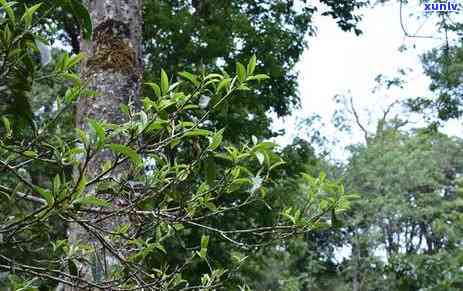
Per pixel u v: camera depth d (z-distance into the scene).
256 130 12.55
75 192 1.87
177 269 2.61
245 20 13.05
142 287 2.47
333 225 2.80
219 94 2.24
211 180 2.38
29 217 1.97
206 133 2.23
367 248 31.16
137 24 4.51
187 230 7.70
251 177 2.51
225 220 11.05
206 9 12.52
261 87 13.13
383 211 30.42
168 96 2.19
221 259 9.74
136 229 2.80
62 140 2.14
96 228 2.32
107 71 4.25
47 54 2.08
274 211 11.98
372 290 29.70
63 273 2.30
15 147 2.09
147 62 12.59
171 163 2.62
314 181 2.83
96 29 4.39
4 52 1.84
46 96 9.76
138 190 2.39
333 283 30.86
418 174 31.02
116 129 1.95
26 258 2.45
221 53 12.30
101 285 2.38
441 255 21.89
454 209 30.59
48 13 2.00
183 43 12.34
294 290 26.86
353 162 31.97
